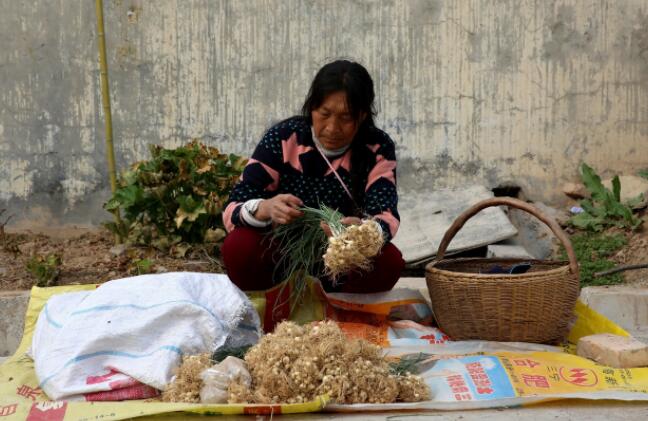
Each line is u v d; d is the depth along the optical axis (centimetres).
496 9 577
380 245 296
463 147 586
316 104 319
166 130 577
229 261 338
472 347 330
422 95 582
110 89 572
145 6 568
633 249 515
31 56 566
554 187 588
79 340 304
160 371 288
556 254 534
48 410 270
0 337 428
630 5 578
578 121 585
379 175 345
